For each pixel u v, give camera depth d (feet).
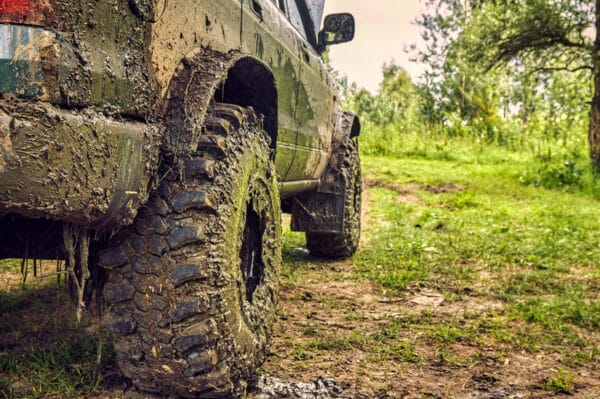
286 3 14.06
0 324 11.00
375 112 96.63
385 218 30.35
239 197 8.24
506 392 9.31
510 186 48.01
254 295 9.14
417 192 42.93
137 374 7.86
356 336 11.44
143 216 7.55
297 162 13.84
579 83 65.21
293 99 12.94
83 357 9.26
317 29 17.29
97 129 6.31
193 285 7.47
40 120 5.76
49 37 5.89
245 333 8.31
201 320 7.54
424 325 12.64
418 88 106.01
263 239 9.50
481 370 10.20
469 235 25.57
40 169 5.81
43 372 8.74
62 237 7.87
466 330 12.30
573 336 12.10
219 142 8.04
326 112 16.20
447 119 94.73
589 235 26.12
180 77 7.88
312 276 17.07
